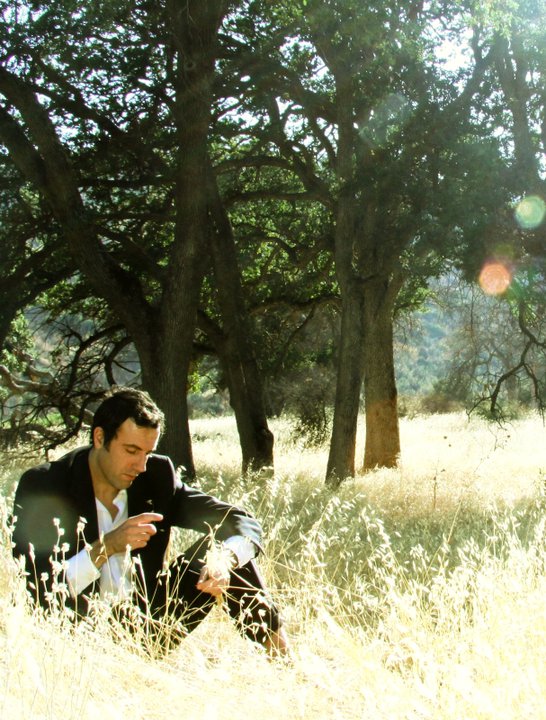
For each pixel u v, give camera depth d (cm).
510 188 1642
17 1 1627
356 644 355
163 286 1784
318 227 2302
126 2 1617
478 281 1675
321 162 2230
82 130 1902
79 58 1722
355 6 1554
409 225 1711
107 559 395
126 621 373
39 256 1902
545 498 1053
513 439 2511
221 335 2008
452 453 2180
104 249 1767
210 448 2889
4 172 1881
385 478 1496
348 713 286
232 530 444
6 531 389
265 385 2667
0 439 2242
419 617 418
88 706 255
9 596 347
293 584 558
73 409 2309
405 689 304
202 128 1745
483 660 352
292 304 2439
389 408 2272
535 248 1647
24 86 1634
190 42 1697
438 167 1706
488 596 417
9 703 266
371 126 1786
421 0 1705
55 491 413
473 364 2186
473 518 955
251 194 2020
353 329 1873
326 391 2869
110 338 2348
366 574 661
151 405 420
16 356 2592
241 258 2311
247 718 276
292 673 315
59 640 318
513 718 292
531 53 1753
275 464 2066
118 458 412
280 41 1775
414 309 2700
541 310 1823
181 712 281
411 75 1762
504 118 1814
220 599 405
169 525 448
